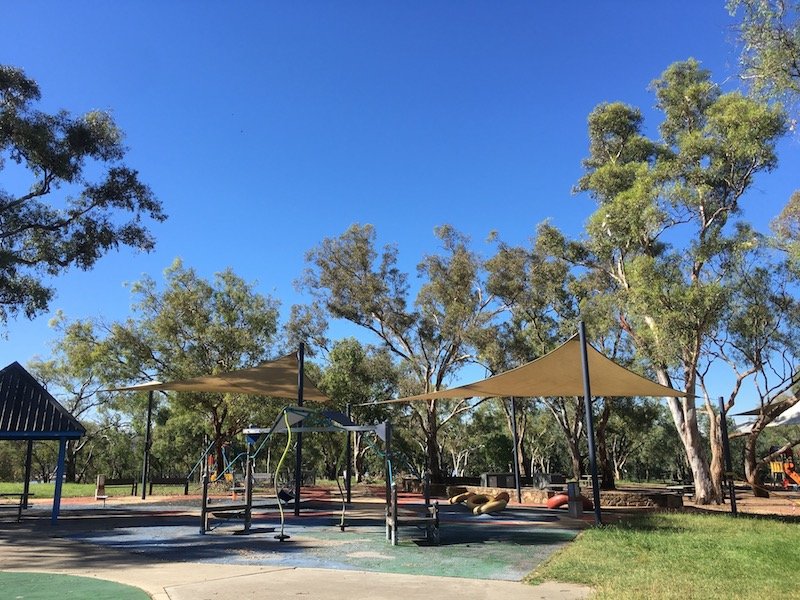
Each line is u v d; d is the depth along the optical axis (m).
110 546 9.00
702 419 49.28
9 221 18.25
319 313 34.00
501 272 26.89
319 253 29.67
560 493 17.55
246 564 7.38
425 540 9.29
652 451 60.28
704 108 19.08
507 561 7.60
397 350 30.92
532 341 27.16
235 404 24.05
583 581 6.25
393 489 9.41
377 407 34.25
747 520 12.12
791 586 5.98
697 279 16.08
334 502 17.83
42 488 28.30
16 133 16.23
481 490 20.89
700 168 16.97
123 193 18.89
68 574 6.64
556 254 22.80
